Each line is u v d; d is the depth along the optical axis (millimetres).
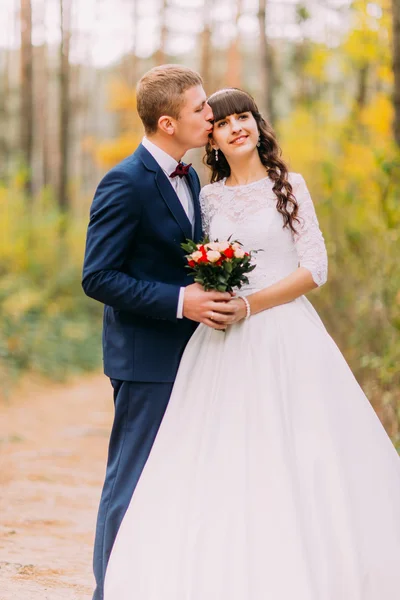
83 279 3023
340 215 7688
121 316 3160
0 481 5582
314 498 2777
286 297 3098
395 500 2887
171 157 3168
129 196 3008
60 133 18172
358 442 2949
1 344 10539
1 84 26219
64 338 12430
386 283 6484
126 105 20734
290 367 3004
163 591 2738
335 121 11531
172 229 3104
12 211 13797
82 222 15930
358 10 9766
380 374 6180
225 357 3053
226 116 3209
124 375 3115
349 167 9359
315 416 2916
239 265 2941
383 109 10273
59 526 4543
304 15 13711
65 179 18172
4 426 7750
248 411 2922
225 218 3240
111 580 2865
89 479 5793
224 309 2957
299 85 16453
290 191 3162
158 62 21219
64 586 3451
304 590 2588
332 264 7648
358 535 2760
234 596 2641
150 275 3121
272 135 3254
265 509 2738
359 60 10664
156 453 2998
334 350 3137
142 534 2879
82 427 7910
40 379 10609
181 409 3055
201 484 2854
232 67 19000
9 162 18609
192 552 2738
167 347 3145
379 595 2719
